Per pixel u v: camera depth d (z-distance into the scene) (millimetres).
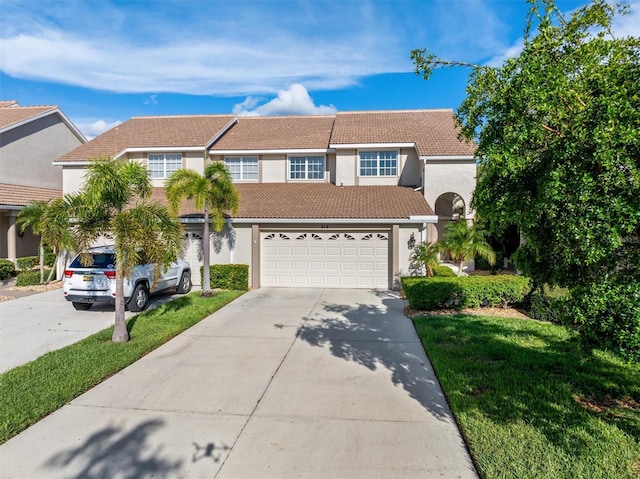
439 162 17297
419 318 9828
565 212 3324
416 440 4480
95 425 4828
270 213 14820
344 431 4680
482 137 4266
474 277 11234
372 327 9289
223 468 4000
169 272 12953
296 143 19594
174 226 8516
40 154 21500
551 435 4398
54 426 4805
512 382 5844
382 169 18953
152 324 9305
